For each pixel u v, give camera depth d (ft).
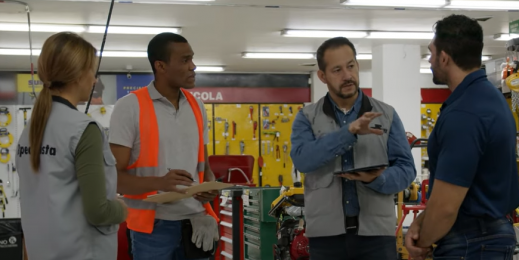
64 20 26.91
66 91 7.00
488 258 6.81
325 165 8.43
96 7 24.58
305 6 25.32
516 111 16.57
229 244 17.37
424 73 46.57
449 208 6.68
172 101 9.36
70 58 6.80
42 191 6.77
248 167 23.31
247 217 19.62
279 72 44.96
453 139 6.70
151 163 8.95
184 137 9.27
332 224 8.36
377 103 8.77
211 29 29.76
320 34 31.53
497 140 6.70
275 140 44.09
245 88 44.39
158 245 8.98
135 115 8.96
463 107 6.78
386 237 8.43
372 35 32.01
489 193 6.86
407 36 32.40
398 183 8.30
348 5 25.17
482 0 24.90
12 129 30.58
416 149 35.27
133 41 32.22
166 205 9.03
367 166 8.02
